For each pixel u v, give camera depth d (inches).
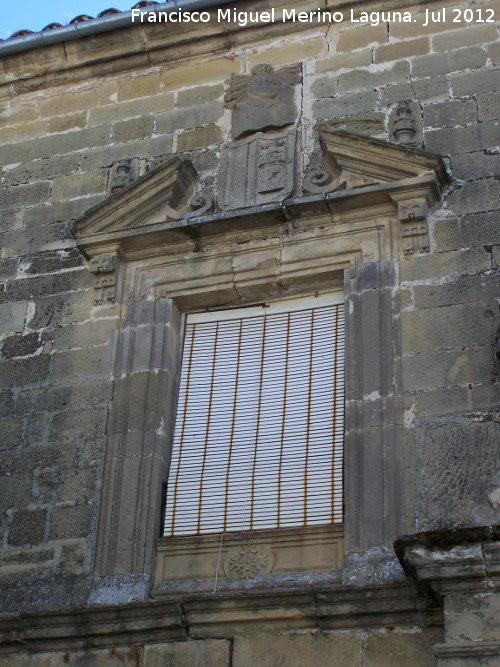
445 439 368.8
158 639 358.0
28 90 523.5
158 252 446.9
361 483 370.3
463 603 317.4
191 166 460.4
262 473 391.9
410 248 412.2
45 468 408.2
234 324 430.9
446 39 470.0
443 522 352.2
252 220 434.3
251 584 365.1
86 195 481.1
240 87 486.0
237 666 345.7
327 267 421.7
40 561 387.9
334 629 344.5
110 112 502.3
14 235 478.3
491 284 396.8
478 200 419.5
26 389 430.6
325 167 448.8
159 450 401.7
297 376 410.0
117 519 388.5
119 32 509.0
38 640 367.2
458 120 445.4
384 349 393.7
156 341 425.7
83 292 450.0
